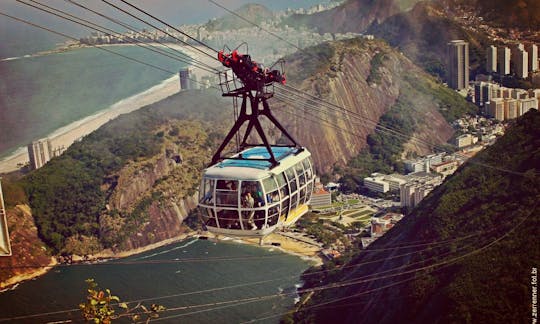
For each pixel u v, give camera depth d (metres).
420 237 64.69
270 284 78.94
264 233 27.08
